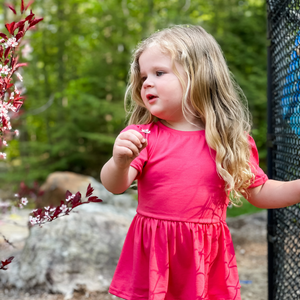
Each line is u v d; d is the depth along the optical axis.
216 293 1.26
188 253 1.22
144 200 1.29
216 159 1.25
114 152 1.11
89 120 9.28
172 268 1.23
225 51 9.56
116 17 9.34
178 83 1.26
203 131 1.33
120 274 1.32
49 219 1.44
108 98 9.72
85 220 2.90
